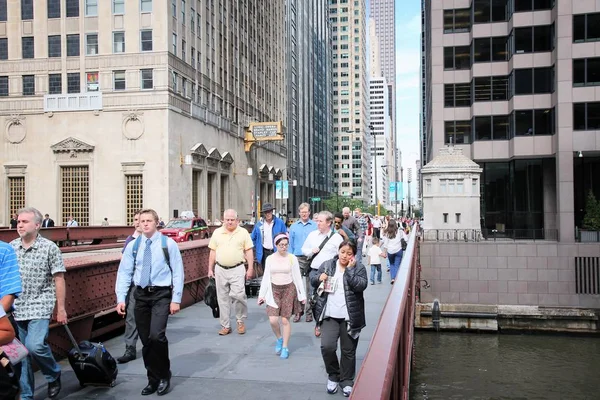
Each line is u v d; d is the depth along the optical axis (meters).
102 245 30.69
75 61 44.91
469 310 30.16
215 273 10.20
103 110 44.44
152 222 6.70
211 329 10.46
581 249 30.02
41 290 5.98
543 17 44.12
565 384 21.12
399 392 4.81
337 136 180.00
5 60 45.62
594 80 40.97
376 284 17.61
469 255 30.89
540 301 30.16
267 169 72.88
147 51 44.09
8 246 4.83
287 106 97.06
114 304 9.32
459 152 34.91
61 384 6.99
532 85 44.19
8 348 4.25
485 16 46.69
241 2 67.75
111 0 44.62
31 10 45.66
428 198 34.28
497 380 21.64
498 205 47.53
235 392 6.80
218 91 57.25
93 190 44.38
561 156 41.12
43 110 44.94
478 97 46.41
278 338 8.66
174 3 46.41
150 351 6.64
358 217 26.66
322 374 7.56
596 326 29.06
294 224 10.84
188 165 47.75
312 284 6.55
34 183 45.06
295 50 108.38
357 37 183.75
